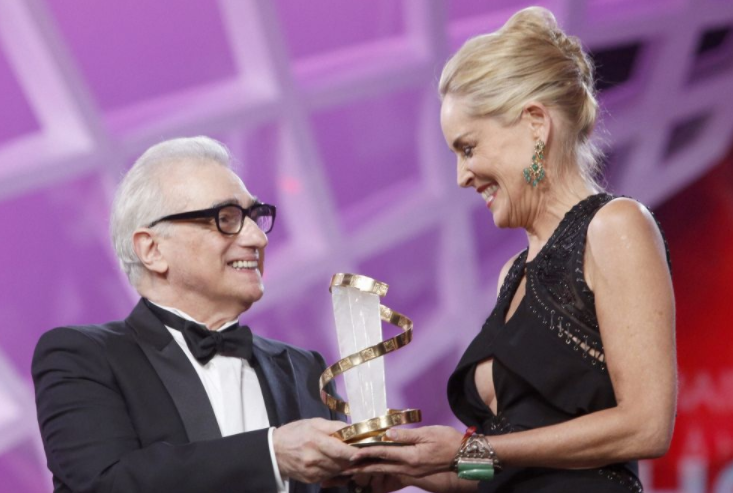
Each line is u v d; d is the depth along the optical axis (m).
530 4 10.45
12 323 8.35
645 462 11.43
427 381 10.30
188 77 9.08
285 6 9.38
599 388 4.23
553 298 4.34
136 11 8.83
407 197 10.12
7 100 8.36
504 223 4.63
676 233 11.38
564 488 4.25
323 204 9.55
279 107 9.23
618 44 10.83
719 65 11.42
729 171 11.38
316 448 4.25
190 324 5.04
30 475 8.33
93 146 8.45
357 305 4.64
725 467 11.30
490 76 4.50
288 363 5.45
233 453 4.43
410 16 10.00
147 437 4.77
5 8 8.15
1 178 8.14
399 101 10.05
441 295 10.40
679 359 11.46
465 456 4.15
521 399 4.48
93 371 4.86
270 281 9.32
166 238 5.09
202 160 5.27
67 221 8.56
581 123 4.60
